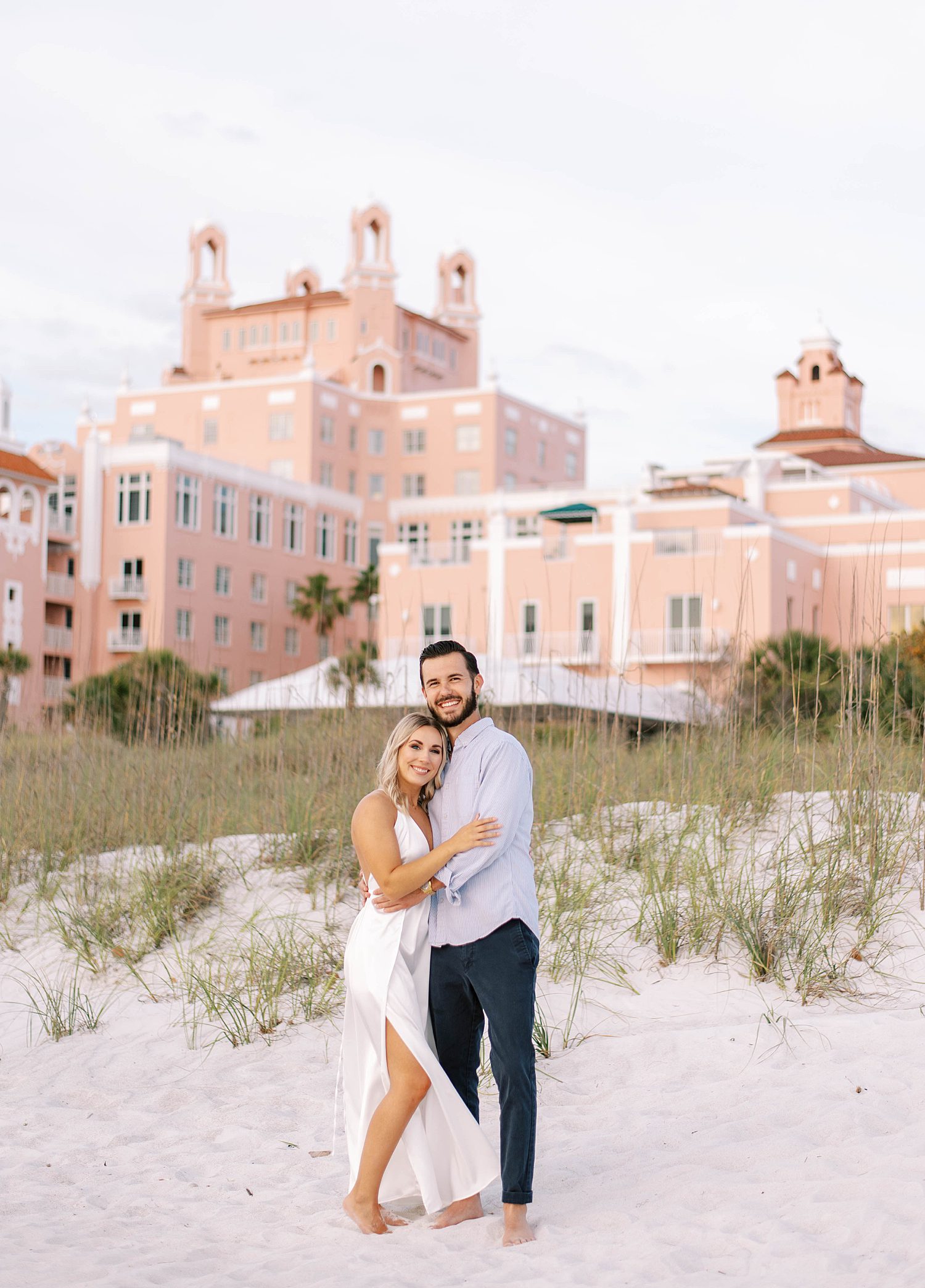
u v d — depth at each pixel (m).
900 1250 3.90
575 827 9.11
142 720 13.00
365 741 11.30
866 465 63.12
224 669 42.88
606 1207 4.55
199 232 80.81
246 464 69.75
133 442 57.56
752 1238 4.11
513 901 4.52
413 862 4.57
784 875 7.71
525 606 45.28
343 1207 4.63
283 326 77.75
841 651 9.49
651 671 42.03
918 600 42.81
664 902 7.45
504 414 72.25
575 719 11.54
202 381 79.62
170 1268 4.31
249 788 11.25
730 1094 5.53
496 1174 4.54
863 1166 4.54
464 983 4.62
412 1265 4.20
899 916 7.25
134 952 8.47
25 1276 4.28
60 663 56.56
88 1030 7.59
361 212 76.69
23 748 12.49
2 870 10.06
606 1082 5.93
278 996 7.39
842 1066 5.59
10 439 54.94
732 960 7.08
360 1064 4.71
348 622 67.81
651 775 10.09
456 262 85.38
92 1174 5.50
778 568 41.94
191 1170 5.48
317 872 9.20
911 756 9.15
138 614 57.22
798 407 72.62
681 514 47.94
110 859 10.24
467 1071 4.79
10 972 8.60
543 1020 6.64
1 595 52.66
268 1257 4.42
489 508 65.56
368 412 72.12
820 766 9.45
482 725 4.76
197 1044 7.15
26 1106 6.48
